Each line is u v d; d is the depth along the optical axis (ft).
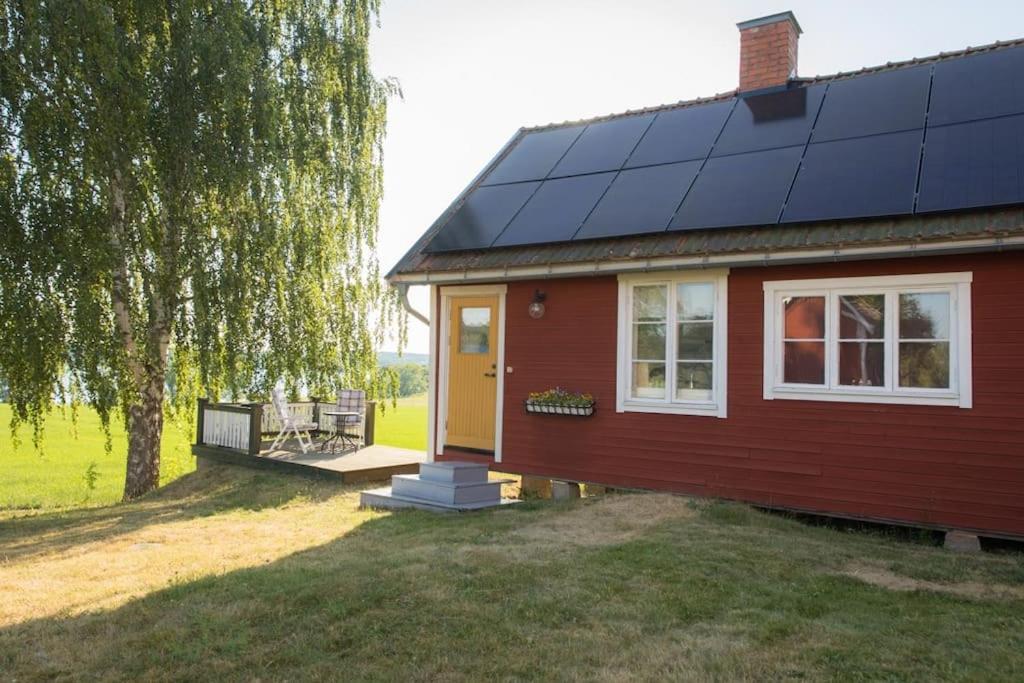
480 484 31.22
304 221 47.19
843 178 27.73
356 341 52.37
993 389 24.30
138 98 39.14
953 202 24.26
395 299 53.98
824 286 27.35
